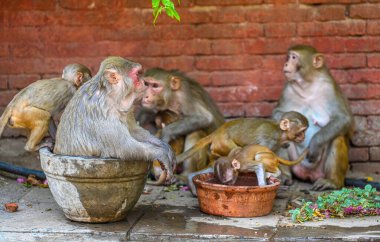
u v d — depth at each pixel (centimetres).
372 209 411
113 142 381
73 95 407
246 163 416
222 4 505
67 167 381
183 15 506
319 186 459
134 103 387
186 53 509
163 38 508
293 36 506
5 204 416
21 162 499
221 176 416
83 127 384
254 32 506
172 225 394
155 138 393
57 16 507
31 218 403
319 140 461
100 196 386
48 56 511
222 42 507
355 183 467
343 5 502
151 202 430
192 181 430
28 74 512
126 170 383
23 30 508
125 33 508
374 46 504
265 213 408
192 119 469
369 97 507
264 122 441
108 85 381
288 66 470
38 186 454
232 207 403
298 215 400
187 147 471
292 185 472
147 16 507
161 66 510
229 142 441
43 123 415
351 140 505
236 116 512
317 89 473
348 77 507
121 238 382
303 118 438
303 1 503
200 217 405
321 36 505
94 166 378
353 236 379
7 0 506
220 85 511
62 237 384
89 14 507
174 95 468
